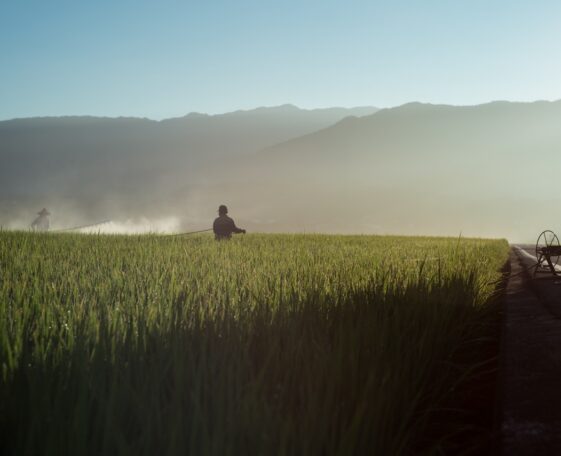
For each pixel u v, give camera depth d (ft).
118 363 12.38
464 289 27.89
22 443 9.13
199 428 9.61
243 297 21.30
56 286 23.95
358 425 9.78
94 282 25.26
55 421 9.32
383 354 14.39
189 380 11.84
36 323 16.55
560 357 18.90
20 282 24.26
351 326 15.42
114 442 9.12
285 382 11.73
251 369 12.59
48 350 12.87
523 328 24.21
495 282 42.39
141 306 18.33
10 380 11.19
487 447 13.73
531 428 12.59
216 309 19.03
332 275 27.66
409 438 12.55
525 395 14.89
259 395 11.10
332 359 12.94
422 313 20.04
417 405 14.17
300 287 23.43
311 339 14.78
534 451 11.40
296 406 11.59
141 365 12.28
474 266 37.88
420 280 26.55
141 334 14.28
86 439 9.23
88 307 18.72
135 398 10.36
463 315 23.29
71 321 15.93
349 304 19.58
